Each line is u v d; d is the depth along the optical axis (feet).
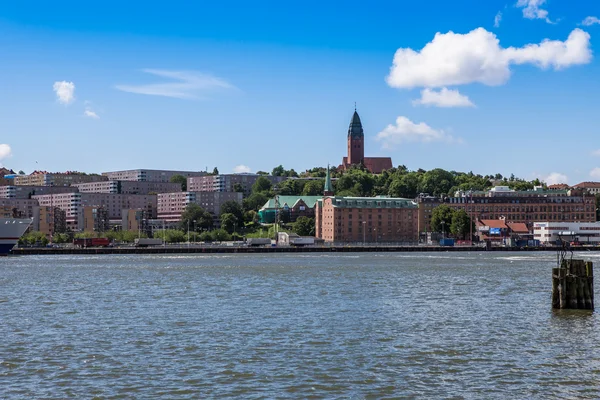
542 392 192.24
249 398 186.19
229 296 391.65
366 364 219.82
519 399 186.60
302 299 375.45
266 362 221.87
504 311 327.67
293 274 561.84
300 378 204.13
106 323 293.64
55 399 185.57
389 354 232.94
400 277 527.40
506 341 254.27
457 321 297.74
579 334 267.80
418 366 217.77
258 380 201.98
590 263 327.67
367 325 287.07
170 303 360.48
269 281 491.31
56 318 308.19
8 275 563.48
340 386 196.75
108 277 538.88
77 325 288.51
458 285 457.68
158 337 261.44
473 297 385.91
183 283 478.59
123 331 273.95
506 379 204.03
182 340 255.29
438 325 287.48
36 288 444.96
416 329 278.05
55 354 232.73
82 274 573.74
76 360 224.53
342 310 330.95
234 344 248.11
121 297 389.60
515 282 481.46
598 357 229.66
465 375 208.13
